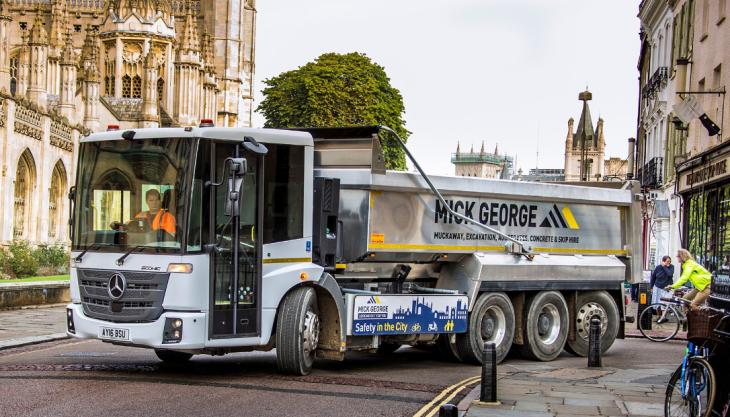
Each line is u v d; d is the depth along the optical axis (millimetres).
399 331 14719
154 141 12852
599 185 19797
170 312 12398
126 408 10352
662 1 40875
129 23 84250
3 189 43562
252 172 13031
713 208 28422
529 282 17203
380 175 14492
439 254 15797
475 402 11531
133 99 81750
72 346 17453
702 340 9016
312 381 13031
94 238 13031
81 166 13359
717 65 28172
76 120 64500
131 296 12570
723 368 8938
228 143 12852
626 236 19719
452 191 15820
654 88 42375
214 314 12547
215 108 94500
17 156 45188
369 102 69938
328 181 14023
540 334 17609
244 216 12898
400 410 10984
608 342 19125
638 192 19688
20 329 19938
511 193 16953
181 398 11148
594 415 10859
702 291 21578
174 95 86500
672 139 37688
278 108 70625
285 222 13367
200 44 95438
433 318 15242
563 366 16781
